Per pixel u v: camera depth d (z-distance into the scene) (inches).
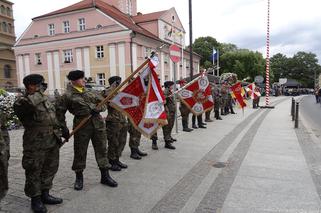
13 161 277.9
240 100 677.3
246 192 203.9
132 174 240.7
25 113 166.4
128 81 233.8
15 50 1605.6
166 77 1573.6
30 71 1571.1
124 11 1662.2
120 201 188.9
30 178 170.2
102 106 211.3
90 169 251.8
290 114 701.3
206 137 396.2
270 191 205.8
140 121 251.1
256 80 1407.5
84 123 202.8
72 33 1440.7
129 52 1322.6
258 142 363.6
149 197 195.3
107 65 1370.6
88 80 530.9
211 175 238.7
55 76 1503.4
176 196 197.2
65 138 199.2
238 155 300.5
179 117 593.6
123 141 260.5
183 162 275.6
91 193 200.5
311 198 194.1
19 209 176.1
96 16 1378.0
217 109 593.0
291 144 352.2
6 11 2463.1
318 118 655.1
